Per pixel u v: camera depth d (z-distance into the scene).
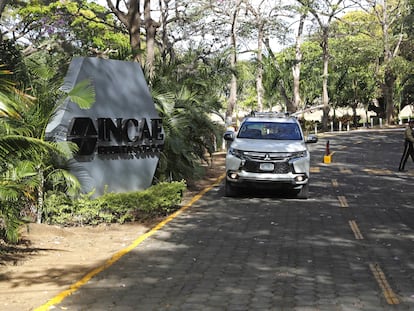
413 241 10.99
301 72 70.31
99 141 13.64
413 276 8.48
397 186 19.64
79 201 12.55
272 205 15.52
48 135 12.45
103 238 11.44
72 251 10.24
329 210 14.72
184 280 8.22
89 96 11.11
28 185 10.08
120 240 11.23
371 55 62.12
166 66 19.95
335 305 7.11
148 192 13.48
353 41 61.94
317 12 58.25
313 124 66.31
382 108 77.25
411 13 54.94
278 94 65.88
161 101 17.22
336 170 24.91
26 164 9.99
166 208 13.95
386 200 16.50
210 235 11.57
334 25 61.69
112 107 14.19
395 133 52.19
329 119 72.88
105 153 13.80
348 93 70.69
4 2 12.59
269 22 48.47
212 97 21.34
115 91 14.34
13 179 9.78
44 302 7.21
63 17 34.81
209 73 26.30
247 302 7.21
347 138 47.28
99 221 12.91
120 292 7.62
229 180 16.50
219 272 8.66
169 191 14.27
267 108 70.69
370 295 7.53
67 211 12.71
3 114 8.98
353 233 11.78
